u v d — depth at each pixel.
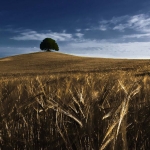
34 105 1.70
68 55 85.00
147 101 1.75
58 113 1.39
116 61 60.50
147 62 48.62
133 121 1.51
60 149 1.37
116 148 1.05
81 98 1.45
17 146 1.46
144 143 1.43
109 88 1.61
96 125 1.31
